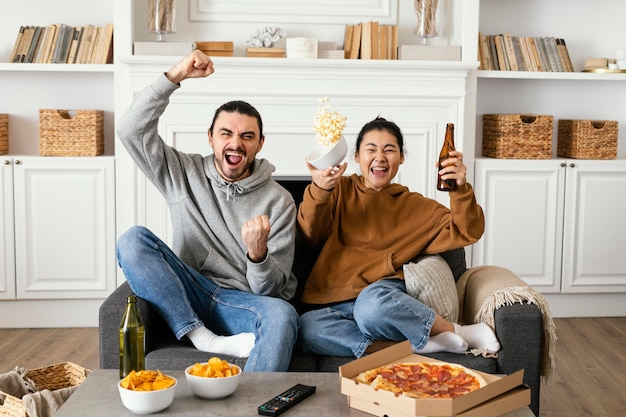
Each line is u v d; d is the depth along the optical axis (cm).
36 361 369
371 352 259
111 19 440
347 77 416
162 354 251
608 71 442
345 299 279
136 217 418
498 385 187
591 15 466
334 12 438
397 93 418
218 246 282
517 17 462
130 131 274
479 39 440
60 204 416
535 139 436
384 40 424
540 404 324
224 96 412
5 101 443
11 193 414
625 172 439
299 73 413
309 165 281
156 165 281
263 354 246
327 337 257
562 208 438
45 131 418
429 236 290
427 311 257
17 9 438
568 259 441
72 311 429
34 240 417
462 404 178
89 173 416
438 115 423
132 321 212
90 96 445
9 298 420
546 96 468
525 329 256
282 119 416
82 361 369
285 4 436
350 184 303
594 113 470
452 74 420
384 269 282
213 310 270
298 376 211
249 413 186
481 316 265
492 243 435
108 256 420
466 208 277
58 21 439
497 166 431
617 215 441
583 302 451
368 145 296
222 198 284
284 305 259
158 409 185
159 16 411
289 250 282
